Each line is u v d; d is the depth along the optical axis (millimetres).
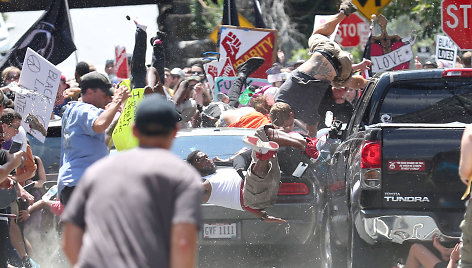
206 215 24703
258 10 49906
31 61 28828
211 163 24562
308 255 25734
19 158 22688
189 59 64688
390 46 38906
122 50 44969
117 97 21703
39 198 29578
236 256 25828
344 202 21969
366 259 20219
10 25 61375
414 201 19562
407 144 19594
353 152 21203
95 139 22391
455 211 19484
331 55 28531
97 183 11398
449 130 19547
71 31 40156
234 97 38906
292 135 24078
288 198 24953
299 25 65812
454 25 33250
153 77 25953
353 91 36562
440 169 19531
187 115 33875
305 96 28562
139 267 10977
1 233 23984
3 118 24984
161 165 11367
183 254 10930
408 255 19406
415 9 50219
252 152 23328
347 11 29625
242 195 23953
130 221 11094
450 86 21422
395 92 21484
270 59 42188
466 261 17172
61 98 37812
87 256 11055
